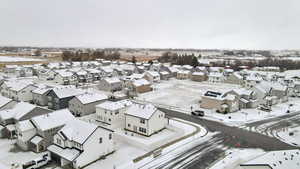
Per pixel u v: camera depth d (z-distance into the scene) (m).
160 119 43.09
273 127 46.28
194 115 53.56
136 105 45.28
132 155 33.66
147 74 98.00
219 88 86.00
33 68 111.69
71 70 100.75
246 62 174.12
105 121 45.53
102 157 32.66
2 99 49.12
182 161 32.03
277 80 92.50
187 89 84.06
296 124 48.22
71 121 35.28
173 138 39.72
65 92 56.94
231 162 31.88
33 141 34.06
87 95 53.53
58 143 32.56
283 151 27.33
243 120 50.47
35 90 61.72
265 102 63.25
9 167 29.70
